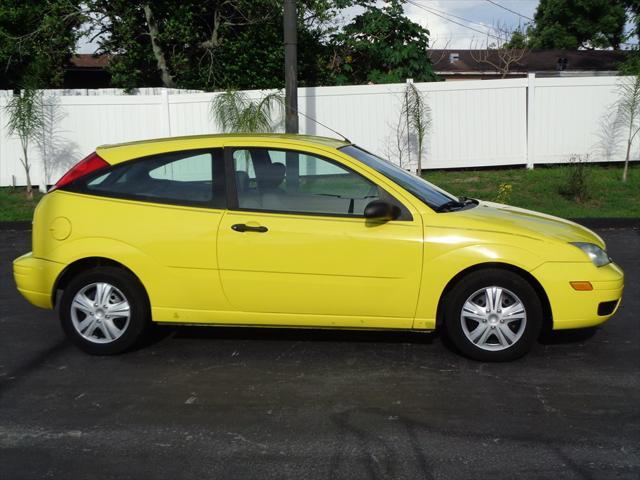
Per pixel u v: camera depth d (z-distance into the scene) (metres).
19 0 20.17
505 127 15.27
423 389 5.06
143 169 5.76
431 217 5.40
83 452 4.20
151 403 4.90
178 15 19.75
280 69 20.52
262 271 5.45
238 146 5.69
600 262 5.47
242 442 4.29
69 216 5.71
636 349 5.87
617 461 4.01
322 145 5.67
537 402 4.82
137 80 20.78
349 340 6.13
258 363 5.62
